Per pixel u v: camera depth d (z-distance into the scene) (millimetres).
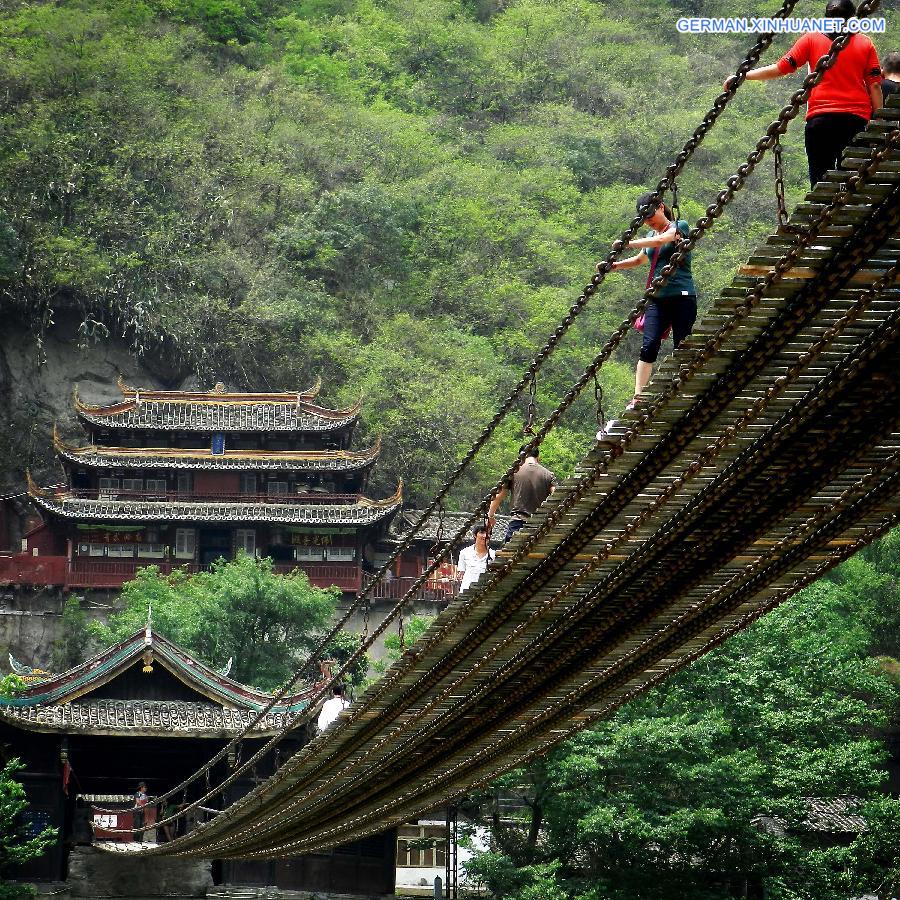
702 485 31734
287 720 64688
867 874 99562
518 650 39750
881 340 26875
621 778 99562
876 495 31359
